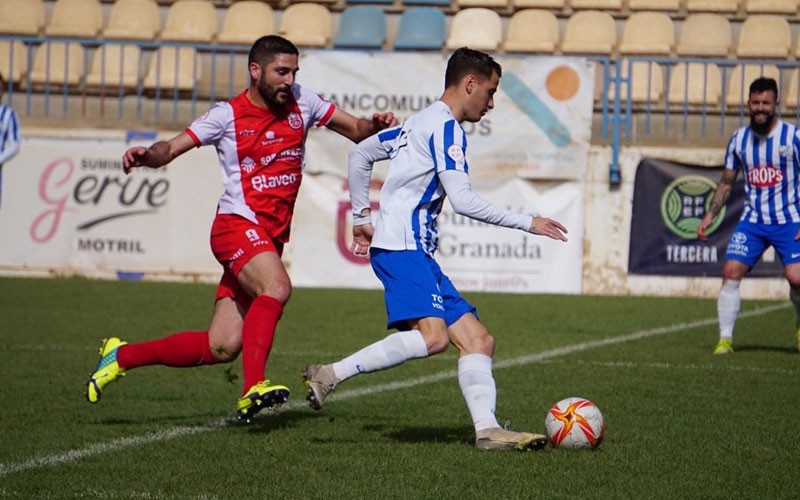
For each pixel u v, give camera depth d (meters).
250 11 42.41
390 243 13.06
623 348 22.89
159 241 34.62
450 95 13.30
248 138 14.20
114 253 34.78
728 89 39.19
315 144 33.97
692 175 33.12
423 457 12.79
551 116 33.31
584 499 10.97
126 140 34.66
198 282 34.50
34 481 11.68
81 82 40.25
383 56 33.75
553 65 33.25
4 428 14.59
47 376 18.92
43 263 35.00
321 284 34.12
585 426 13.12
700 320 27.77
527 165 33.44
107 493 11.17
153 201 34.62
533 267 33.56
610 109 37.16
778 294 32.91
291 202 14.64
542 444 12.90
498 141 33.44
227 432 14.43
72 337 23.75
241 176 14.30
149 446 13.45
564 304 30.59
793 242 22.20
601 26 41.41
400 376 19.42
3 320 26.12
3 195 34.97
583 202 33.44
